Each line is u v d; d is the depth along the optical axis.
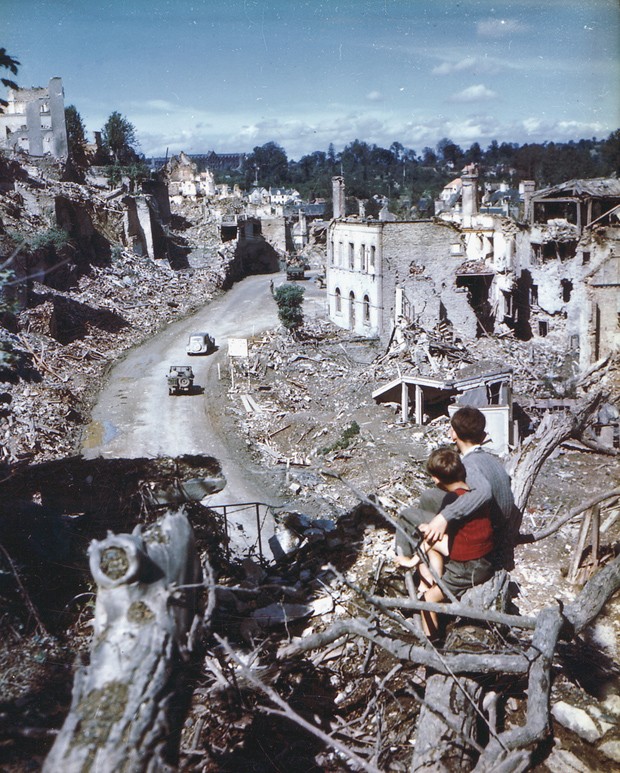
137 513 7.56
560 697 4.36
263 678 4.69
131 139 94.69
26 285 43.41
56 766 2.53
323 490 23.45
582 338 34.41
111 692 2.72
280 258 96.12
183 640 3.07
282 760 4.10
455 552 4.15
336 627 4.09
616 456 18.56
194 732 4.27
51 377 36.56
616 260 33.78
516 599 8.90
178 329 55.28
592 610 4.25
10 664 5.11
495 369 30.61
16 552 6.69
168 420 34.06
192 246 87.12
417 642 4.63
